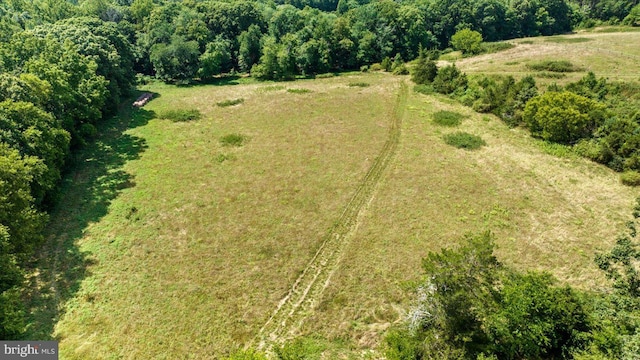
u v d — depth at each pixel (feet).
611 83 145.59
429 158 119.96
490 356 53.36
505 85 150.71
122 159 123.85
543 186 105.19
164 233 90.48
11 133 90.79
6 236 68.49
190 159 123.13
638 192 101.60
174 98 181.57
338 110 158.51
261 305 72.18
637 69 172.76
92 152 128.67
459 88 168.55
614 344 50.16
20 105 96.48
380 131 138.82
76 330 66.90
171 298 73.20
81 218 95.81
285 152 126.11
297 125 145.69
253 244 87.10
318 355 62.54
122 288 75.36
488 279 58.18
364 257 82.53
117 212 97.91
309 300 73.31
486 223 91.71
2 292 66.80
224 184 109.50
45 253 84.12
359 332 66.44
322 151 126.11
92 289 75.10
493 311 56.34
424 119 147.64
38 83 110.22
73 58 137.18
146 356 62.80
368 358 62.44
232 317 69.62
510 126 139.44
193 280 77.25
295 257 83.51
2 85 102.58
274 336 66.23
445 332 56.75
